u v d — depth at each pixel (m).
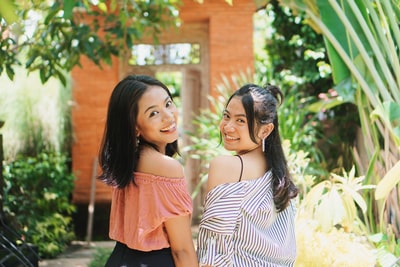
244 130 2.23
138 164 2.19
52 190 6.25
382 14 3.82
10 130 6.49
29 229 5.74
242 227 2.15
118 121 2.19
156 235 2.15
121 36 5.41
